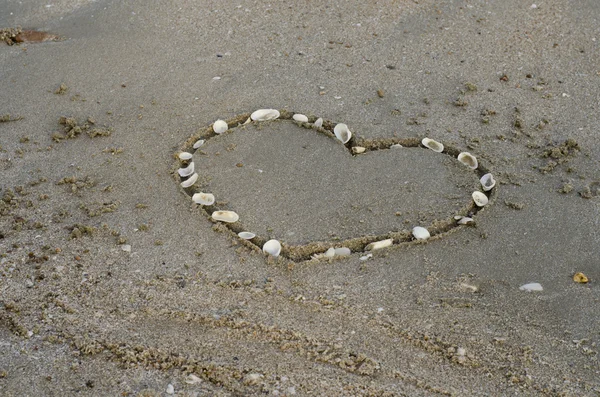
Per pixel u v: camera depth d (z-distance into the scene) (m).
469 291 2.00
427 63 2.43
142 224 2.09
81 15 2.57
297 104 2.32
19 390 1.88
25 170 2.18
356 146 2.24
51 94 2.35
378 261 2.04
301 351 1.93
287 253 2.06
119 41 2.49
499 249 2.06
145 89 2.36
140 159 2.21
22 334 1.94
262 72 2.40
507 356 1.92
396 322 1.96
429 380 1.90
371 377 1.90
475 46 2.47
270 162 2.20
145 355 1.92
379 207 2.12
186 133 2.26
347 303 1.98
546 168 2.18
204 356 1.92
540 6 2.58
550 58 2.44
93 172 2.18
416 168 2.19
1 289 1.99
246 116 2.30
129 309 1.97
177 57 2.45
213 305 1.98
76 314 1.97
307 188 2.15
